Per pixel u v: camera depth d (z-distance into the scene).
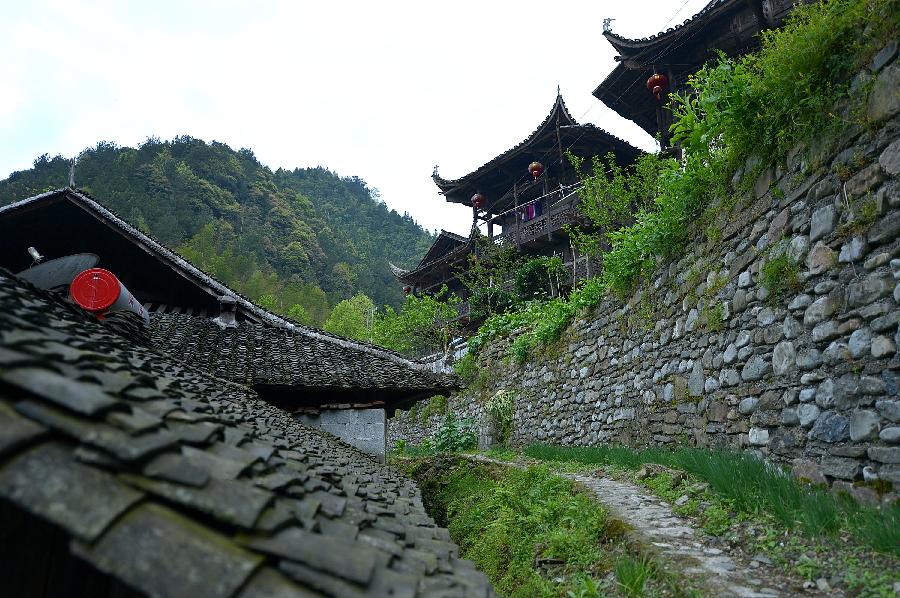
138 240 7.16
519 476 7.05
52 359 1.30
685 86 12.75
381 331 23.22
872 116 3.42
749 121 4.73
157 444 1.12
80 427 1.04
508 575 4.36
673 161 6.31
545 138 18.02
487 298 19.06
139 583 0.88
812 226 3.97
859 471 3.41
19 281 2.35
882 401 3.27
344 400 6.91
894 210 3.24
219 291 7.45
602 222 12.76
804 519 3.13
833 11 3.77
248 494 1.14
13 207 6.68
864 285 3.45
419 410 17.42
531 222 18.88
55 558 1.36
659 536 3.58
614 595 3.06
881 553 2.69
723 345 5.30
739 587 2.71
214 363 6.22
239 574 0.93
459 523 7.20
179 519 1.00
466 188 21.77
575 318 10.02
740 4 11.10
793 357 4.17
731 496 3.84
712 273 5.60
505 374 12.88
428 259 27.02
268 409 4.46
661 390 6.77
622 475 5.83
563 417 10.02
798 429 4.07
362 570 1.10
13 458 0.96
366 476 3.28
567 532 4.30
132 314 3.83
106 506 0.94
